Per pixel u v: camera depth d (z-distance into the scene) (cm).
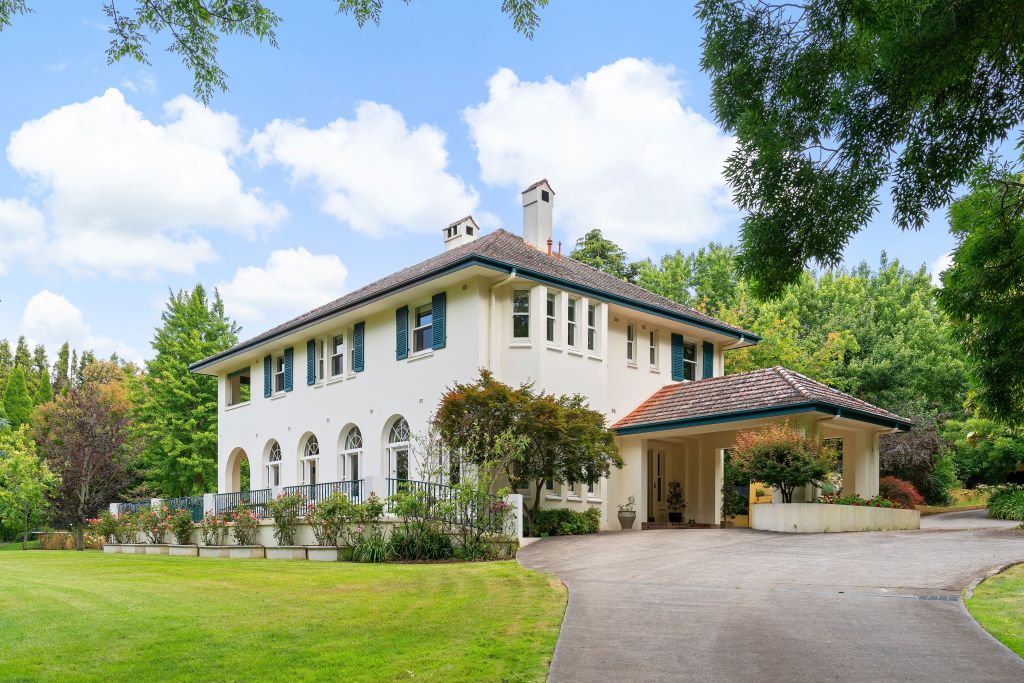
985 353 909
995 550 1363
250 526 2067
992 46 656
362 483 1892
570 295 2242
